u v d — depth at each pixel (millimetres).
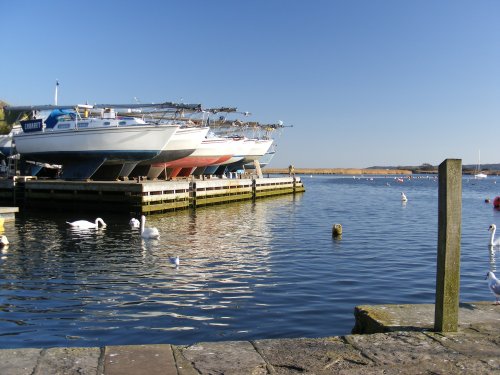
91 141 39625
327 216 36250
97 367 5410
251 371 5387
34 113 45938
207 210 39656
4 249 20016
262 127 64438
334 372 5371
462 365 5566
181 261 17641
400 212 40344
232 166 67000
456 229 6621
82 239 22797
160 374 5273
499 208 46469
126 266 16688
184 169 57250
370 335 6562
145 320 10656
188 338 9570
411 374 5328
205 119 46219
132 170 47062
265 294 12828
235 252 19672
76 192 34594
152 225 29000
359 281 14391
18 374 5180
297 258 18312
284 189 65875
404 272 15727
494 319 7234
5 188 38062
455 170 6586
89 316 10961
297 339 6477
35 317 10875
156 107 40438
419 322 7102
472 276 15375
